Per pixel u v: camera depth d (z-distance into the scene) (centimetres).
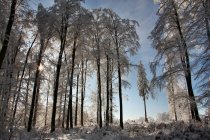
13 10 1491
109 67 2745
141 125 2119
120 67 2502
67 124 2242
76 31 2267
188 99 1483
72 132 1817
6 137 936
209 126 1262
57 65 2092
